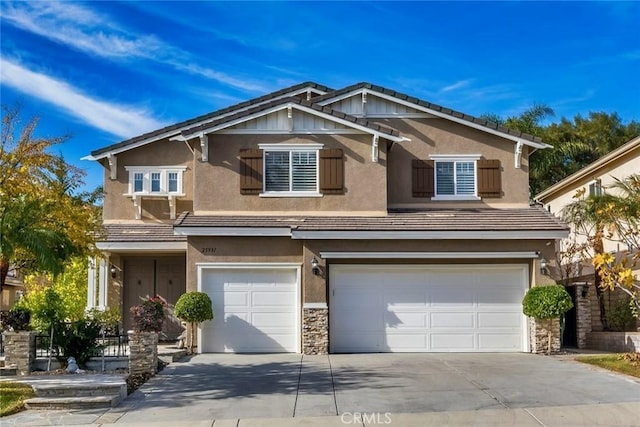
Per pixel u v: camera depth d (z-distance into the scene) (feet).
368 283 66.08
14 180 49.93
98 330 57.31
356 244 64.80
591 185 89.66
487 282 66.39
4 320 59.88
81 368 56.18
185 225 64.69
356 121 68.39
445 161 73.31
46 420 38.78
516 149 73.15
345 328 65.62
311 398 43.32
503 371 52.90
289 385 47.73
